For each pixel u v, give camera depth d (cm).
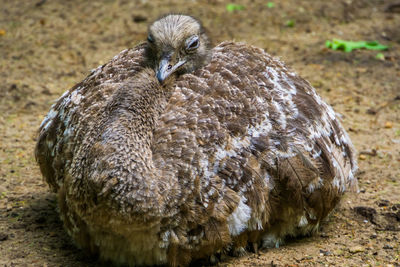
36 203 1280
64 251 1090
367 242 1124
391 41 2202
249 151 1015
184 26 1145
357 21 2370
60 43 2152
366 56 2062
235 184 987
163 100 1016
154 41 1121
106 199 909
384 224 1189
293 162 1046
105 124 948
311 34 2256
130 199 905
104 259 1032
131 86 976
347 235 1155
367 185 1349
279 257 1056
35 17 2373
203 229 968
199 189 952
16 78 1897
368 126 1633
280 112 1079
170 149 960
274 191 1041
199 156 962
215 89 1044
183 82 1061
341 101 1775
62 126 1090
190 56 1139
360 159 1461
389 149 1510
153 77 1018
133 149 925
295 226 1102
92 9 2442
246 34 2227
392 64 2005
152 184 918
